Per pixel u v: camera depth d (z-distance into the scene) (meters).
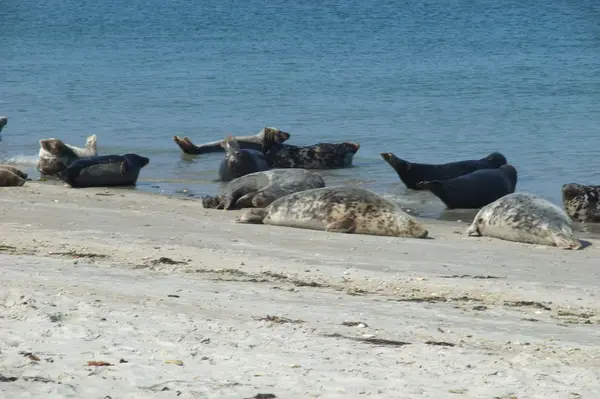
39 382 18.06
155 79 133.38
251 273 32.81
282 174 52.84
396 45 177.62
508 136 82.81
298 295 28.77
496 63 144.88
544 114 95.00
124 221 44.56
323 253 37.44
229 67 147.38
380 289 30.91
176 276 31.33
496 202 43.81
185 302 26.36
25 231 40.53
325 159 68.62
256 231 42.81
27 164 71.31
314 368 19.72
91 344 21.03
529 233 41.69
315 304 27.28
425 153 75.75
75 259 34.06
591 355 21.91
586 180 63.19
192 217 47.09
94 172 60.09
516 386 18.88
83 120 95.94
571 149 75.38
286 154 68.62
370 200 44.06
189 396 17.56
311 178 52.62
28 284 27.75
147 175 66.00
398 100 107.69
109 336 21.75
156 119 96.69
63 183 62.62
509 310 28.06
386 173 66.62
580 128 86.06
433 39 187.50
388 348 21.72
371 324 24.55
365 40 188.88
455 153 75.44
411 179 60.28
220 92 118.00
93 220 44.53
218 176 65.56
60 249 36.41
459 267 35.25
